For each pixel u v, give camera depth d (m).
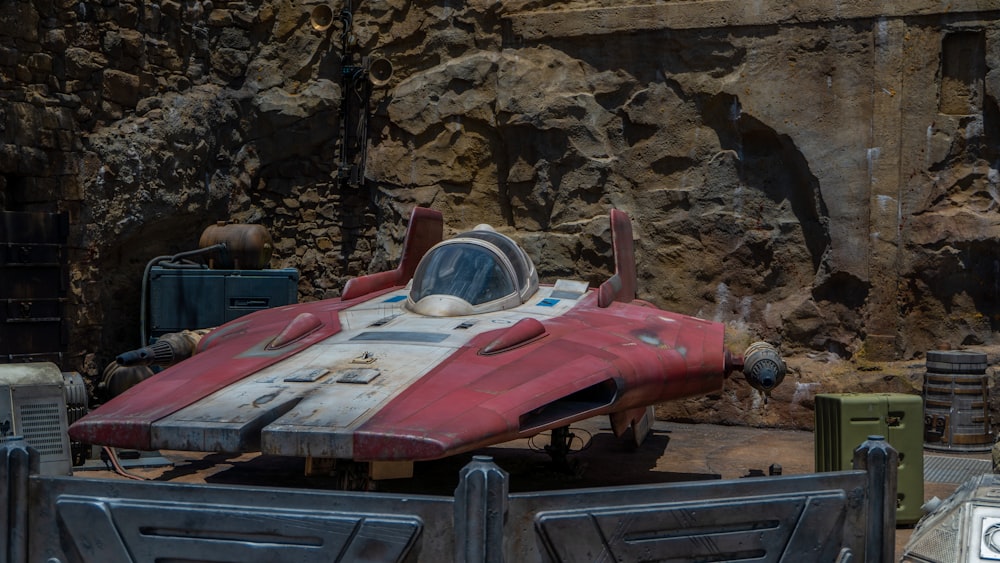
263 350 7.02
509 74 13.31
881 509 4.23
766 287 12.42
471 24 13.66
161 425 5.48
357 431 5.13
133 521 3.96
